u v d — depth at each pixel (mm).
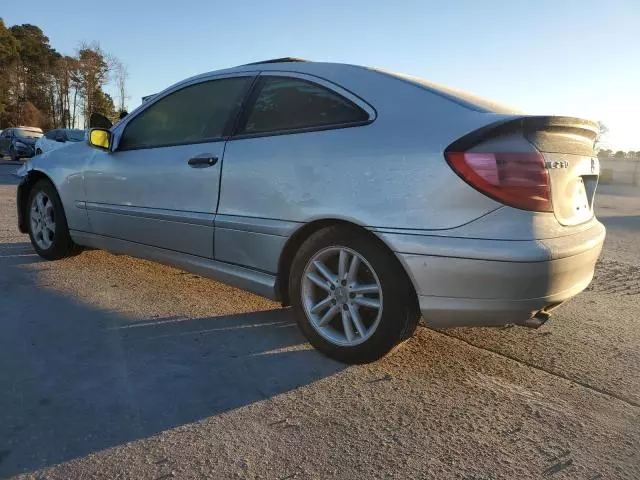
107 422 2238
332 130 2881
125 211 3936
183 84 3773
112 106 56969
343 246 2793
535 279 2406
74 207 4430
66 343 3021
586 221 2910
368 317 2891
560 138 2656
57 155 4695
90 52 53438
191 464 1990
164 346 3045
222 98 3492
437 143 2525
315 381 2691
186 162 3498
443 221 2475
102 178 4129
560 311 4094
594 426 2369
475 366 2957
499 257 2369
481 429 2305
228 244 3275
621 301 4508
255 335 3270
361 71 2996
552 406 2537
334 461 2041
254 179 3105
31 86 66125
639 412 2508
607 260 6453
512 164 2416
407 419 2363
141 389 2527
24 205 5102
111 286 4176
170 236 3635
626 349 3305
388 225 2592
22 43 65875
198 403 2428
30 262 4809
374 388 2639
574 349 3275
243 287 3295
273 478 1930
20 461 1960
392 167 2611
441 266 2477
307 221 2877
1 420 2209
